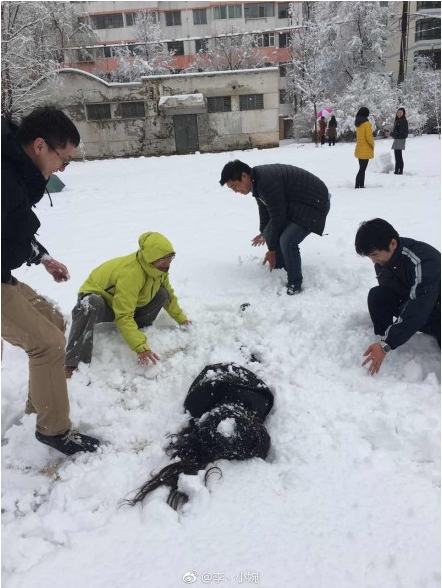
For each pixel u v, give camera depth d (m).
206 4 38.72
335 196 8.18
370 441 2.36
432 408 2.48
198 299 3.92
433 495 2.00
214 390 2.61
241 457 2.29
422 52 34.19
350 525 1.88
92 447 2.44
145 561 1.79
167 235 6.06
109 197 9.85
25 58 18.00
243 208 7.64
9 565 1.83
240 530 1.89
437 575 1.68
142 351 2.96
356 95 27.20
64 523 2.02
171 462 2.32
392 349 2.71
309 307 3.58
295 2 36.50
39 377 2.24
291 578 1.69
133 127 25.05
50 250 5.62
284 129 36.34
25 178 2.06
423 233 5.32
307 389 2.74
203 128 25.08
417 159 13.22
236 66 35.28
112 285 3.06
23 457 2.43
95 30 39.19
